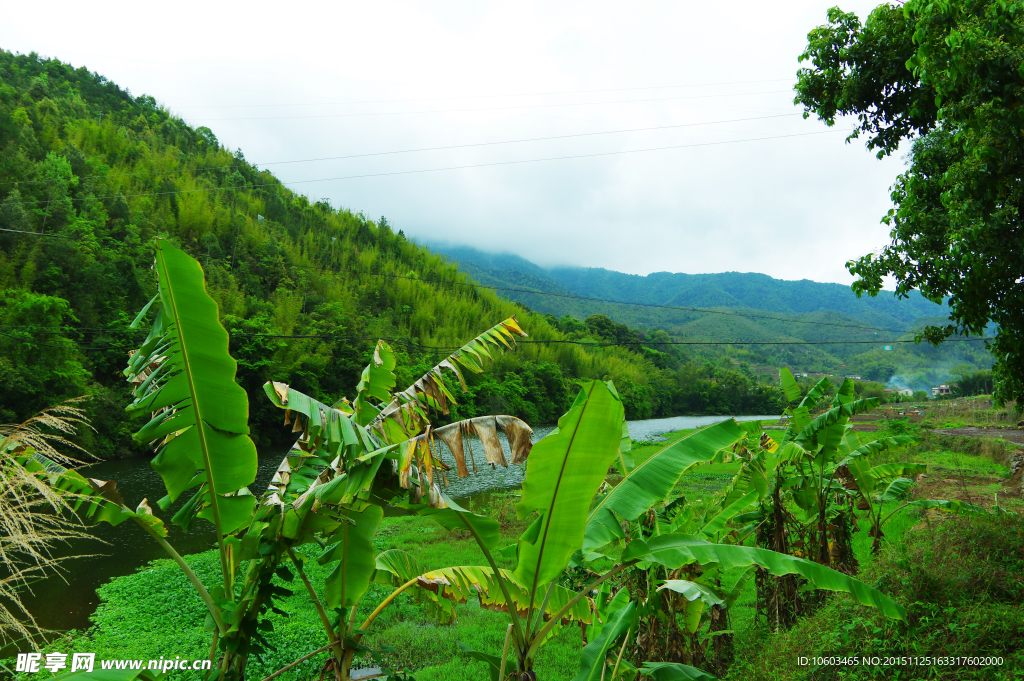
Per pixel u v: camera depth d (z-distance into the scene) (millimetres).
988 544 6738
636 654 5883
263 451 38594
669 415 95312
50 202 42875
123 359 35156
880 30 8477
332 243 80875
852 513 8703
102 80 104062
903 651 5320
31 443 2969
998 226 6223
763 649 6594
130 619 9945
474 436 3941
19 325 29406
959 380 71688
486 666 7930
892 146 9266
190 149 96812
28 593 11398
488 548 3955
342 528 4184
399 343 51156
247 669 7930
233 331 39656
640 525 6336
